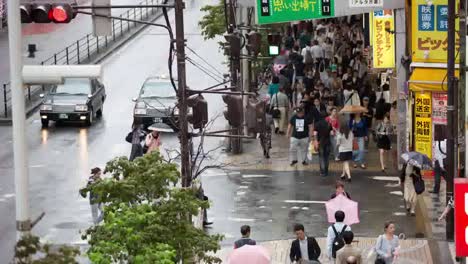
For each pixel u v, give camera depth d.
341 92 56.97
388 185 43.59
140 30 84.00
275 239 36.22
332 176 45.28
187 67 70.31
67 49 70.69
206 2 92.62
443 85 42.28
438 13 42.66
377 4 43.25
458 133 35.22
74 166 47.28
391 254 30.59
